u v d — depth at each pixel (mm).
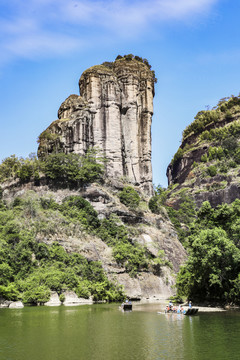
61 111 146125
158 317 47438
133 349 28469
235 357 25594
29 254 75688
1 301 63438
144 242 105375
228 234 58781
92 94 144250
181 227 146375
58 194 113000
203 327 38000
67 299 69438
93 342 31297
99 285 76812
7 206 106562
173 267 107312
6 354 27266
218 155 198875
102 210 110375
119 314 51500
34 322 43188
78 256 82750
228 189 167875
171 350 27953
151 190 142625
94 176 119625
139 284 89500
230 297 53938
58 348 29062
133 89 151125
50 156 119125
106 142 138875
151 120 153125
